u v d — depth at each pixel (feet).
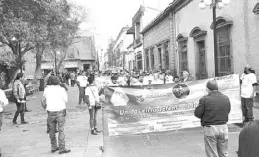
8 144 21.65
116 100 22.68
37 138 23.38
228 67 40.29
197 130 25.07
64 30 61.62
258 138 4.66
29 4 35.14
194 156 18.04
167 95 23.25
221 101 13.91
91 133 24.21
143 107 22.95
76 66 187.01
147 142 21.94
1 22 34.27
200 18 49.88
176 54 65.26
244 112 26.58
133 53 141.79
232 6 38.24
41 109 41.19
